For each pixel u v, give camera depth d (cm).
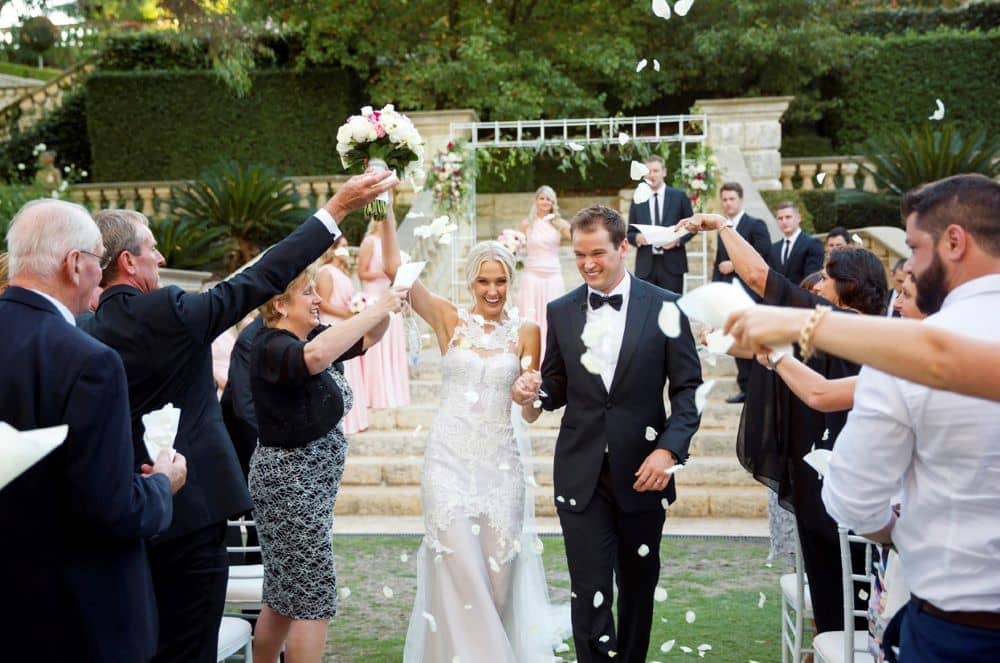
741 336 179
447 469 381
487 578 372
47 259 244
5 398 229
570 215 1507
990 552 190
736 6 1619
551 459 773
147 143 1638
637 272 888
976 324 191
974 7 1869
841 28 1747
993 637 190
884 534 217
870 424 201
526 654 387
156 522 245
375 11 1617
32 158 1706
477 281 396
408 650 388
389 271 406
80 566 235
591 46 1622
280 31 1647
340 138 378
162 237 1049
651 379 377
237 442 449
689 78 1803
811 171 1353
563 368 395
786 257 851
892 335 168
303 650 365
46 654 231
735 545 636
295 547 365
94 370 232
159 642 303
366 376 843
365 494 748
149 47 1666
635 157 1134
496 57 1596
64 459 229
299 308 369
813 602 377
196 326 291
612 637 366
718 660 428
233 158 1630
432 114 1209
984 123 1672
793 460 370
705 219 357
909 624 206
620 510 373
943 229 198
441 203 1106
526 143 1128
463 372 388
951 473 193
